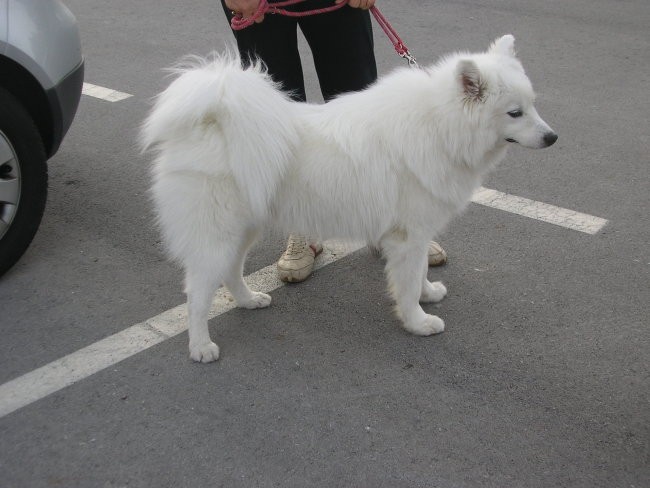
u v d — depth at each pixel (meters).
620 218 4.05
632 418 2.76
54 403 2.86
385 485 2.48
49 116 3.74
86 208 4.22
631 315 3.31
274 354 3.14
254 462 2.59
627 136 4.93
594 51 6.30
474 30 6.75
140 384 2.96
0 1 3.42
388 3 7.48
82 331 3.27
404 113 2.91
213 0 7.84
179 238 2.97
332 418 2.78
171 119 2.78
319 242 3.78
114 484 2.50
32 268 3.70
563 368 3.02
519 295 3.48
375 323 3.34
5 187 3.48
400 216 3.04
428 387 2.94
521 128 2.86
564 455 2.60
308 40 3.49
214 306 3.47
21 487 2.49
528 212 4.13
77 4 7.72
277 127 2.83
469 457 2.60
